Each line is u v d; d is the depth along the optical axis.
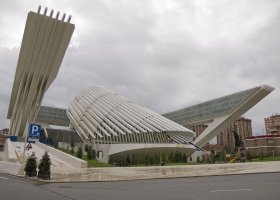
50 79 60.44
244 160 50.06
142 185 18.94
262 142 91.94
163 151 55.44
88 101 73.12
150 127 58.16
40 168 22.75
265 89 63.88
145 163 48.16
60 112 97.75
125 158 55.41
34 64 57.16
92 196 13.01
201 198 12.50
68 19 51.19
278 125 120.25
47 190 15.33
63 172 25.08
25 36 51.72
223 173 29.25
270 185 17.91
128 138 56.88
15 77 60.34
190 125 86.69
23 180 21.59
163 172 27.59
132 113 63.09
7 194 13.05
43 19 50.00
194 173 28.11
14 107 70.31
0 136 101.81
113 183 20.95
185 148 56.50
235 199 12.20
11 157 35.06
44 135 72.56
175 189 16.16
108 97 71.12
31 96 61.88
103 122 61.16
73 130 79.75
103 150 56.88
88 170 25.83
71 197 12.57
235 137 56.88
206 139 76.19
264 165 32.91
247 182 20.12
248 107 69.62
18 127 67.75
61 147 64.62
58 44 54.25
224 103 73.12
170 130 58.19
